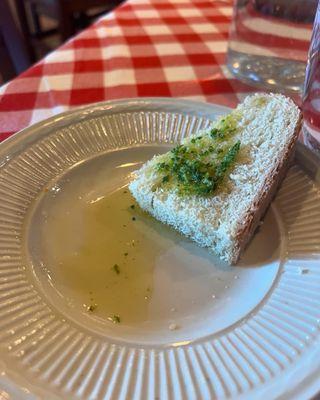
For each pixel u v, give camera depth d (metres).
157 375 0.10
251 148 0.16
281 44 0.22
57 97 0.20
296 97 0.20
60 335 0.11
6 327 0.11
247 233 0.14
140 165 0.17
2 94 0.20
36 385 0.10
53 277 0.13
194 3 0.29
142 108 0.18
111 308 0.13
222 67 0.23
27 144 0.16
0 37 0.28
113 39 0.25
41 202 0.15
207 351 0.11
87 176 0.17
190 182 0.15
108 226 0.15
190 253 0.15
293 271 0.13
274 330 0.11
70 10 0.38
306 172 0.16
